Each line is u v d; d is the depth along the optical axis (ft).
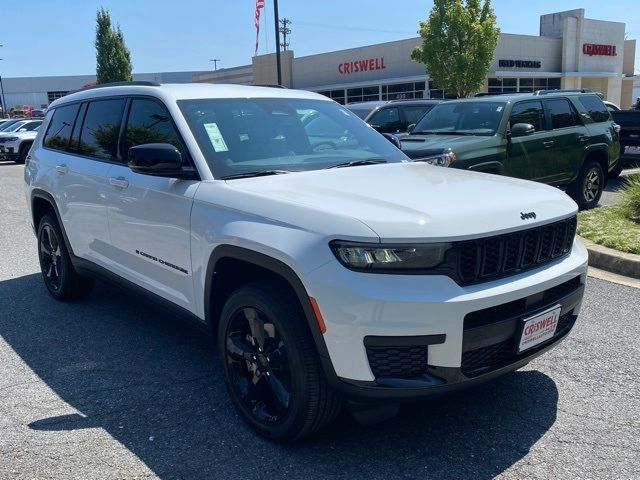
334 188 11.27
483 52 94.27
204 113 13.42
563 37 126.21
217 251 11.32
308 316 9.66
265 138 13.55
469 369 9.75
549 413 11.80
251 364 11.16
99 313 18.06
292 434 10.46
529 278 10.28
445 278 9.30
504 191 11.34
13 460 10.39
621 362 13.92
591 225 25.20
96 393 12.91
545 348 10.89
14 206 40.70
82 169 16.21
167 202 12.75
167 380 13.50
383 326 9.06
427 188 11.34
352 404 9.80
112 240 15.15
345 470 10.08
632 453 10.43
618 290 18.94
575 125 31.35
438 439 10.96
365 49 124.98
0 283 21.43
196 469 10.12
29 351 15.26
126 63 136.87
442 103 31.71
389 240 9.17
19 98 291.38
